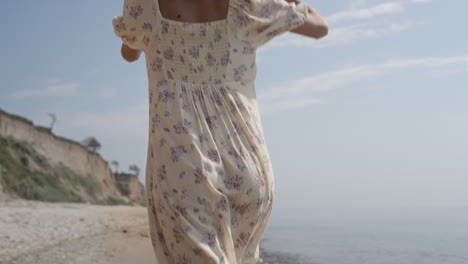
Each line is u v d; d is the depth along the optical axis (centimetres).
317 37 196
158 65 177
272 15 182
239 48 180
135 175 6400
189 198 162
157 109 174
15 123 3803
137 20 177
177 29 175
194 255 159
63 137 4512
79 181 4344
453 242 1484
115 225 927
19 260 438
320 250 1215
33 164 3612
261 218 176
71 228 789
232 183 169
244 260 176
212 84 176
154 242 177
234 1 176
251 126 177
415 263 1249
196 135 168
